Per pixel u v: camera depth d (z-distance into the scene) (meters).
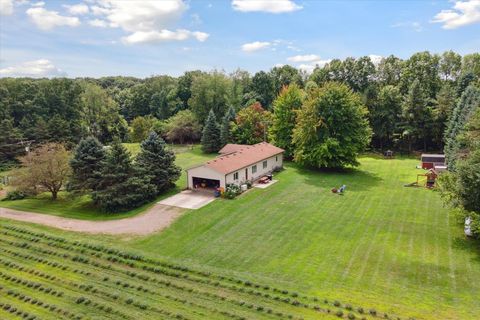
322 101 41.78
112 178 30.75
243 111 58.81
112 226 27.11
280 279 18.72
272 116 53.50
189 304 16.08
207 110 68.06
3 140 52.75
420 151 58.44
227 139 57.78
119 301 16.42
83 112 72.88
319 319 14.83
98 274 19.14
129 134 71.62
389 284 18.06
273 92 75.94
